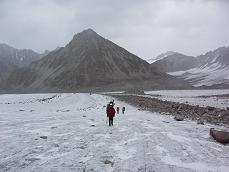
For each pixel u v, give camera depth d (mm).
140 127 19969
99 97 89500
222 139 15188
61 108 48875
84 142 14641
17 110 43188
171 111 34781
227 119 26938
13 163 10930
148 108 41875
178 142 14875
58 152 12547
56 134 16984
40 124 21812
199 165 10922
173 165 10852
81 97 92062
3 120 25078
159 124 21766
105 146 13758
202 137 16609
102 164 10828
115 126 20500
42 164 10797
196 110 35125
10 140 15125
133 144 14227
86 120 24453
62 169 10227
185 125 21562
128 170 10180
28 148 13258
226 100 74375
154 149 13227
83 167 10453
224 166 10859
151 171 10117
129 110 38812
